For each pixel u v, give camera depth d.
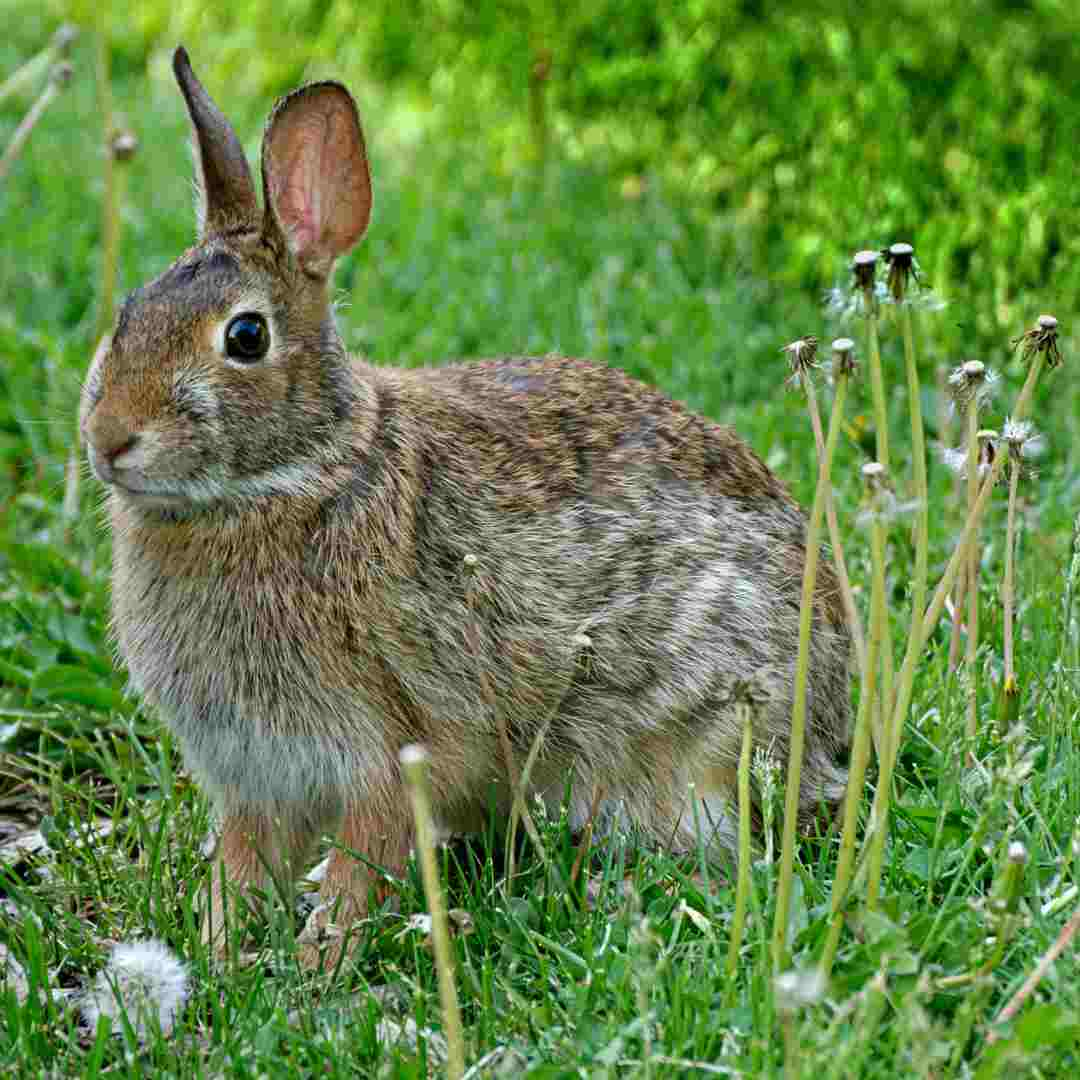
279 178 8.12
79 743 9.54
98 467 7.29
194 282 7.50
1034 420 12.01
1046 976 6.61
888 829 7.87
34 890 8.12
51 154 17.61
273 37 20.42
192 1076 6.65
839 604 8.95
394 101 18.73
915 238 13.70
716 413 12.40
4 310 14.35
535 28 17.97
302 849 8.41
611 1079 6.15
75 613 10.73
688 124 16.34
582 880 7.93
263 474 7.55
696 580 8.45
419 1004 6.69
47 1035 7.11
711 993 6.72
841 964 6.72
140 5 22.23
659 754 8.48
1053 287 13.07
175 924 7.89
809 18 16.75
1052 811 7.83
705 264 14.68
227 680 7.81
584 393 8.86
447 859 8.14
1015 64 15.80
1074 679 8.52
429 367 9.49
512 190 16.31
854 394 12.24
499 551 8.15
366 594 7.75
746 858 6.50
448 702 8.00
